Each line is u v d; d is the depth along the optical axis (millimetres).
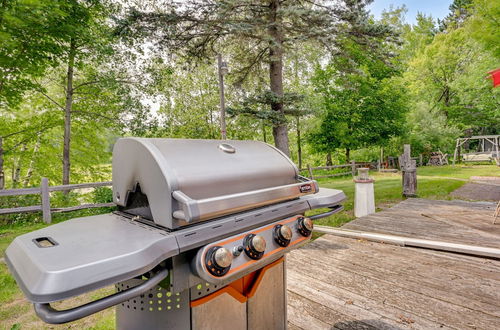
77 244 848
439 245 3148
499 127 20062
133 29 6305
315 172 15258
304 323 1940
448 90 20719
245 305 1243
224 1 5617
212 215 977
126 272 743
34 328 2209
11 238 4719
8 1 5324
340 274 2650
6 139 9484
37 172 11258
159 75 9945
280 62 7207
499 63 12836
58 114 10008
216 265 918
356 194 5359
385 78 14781
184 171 1010
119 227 1030
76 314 689
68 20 7148
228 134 14844
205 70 13477
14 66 6734
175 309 1043
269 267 1368
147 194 1049
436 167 15641
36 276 678
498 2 8227
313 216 1500
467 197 6785
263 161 1400
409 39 24766
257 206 1191
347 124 14945
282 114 6766
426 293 2264
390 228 4023
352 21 6207
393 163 17109
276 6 6344
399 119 15141
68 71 9023
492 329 1803
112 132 10438
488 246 3152
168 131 12102
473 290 2285
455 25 27094
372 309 2072
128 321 1143
